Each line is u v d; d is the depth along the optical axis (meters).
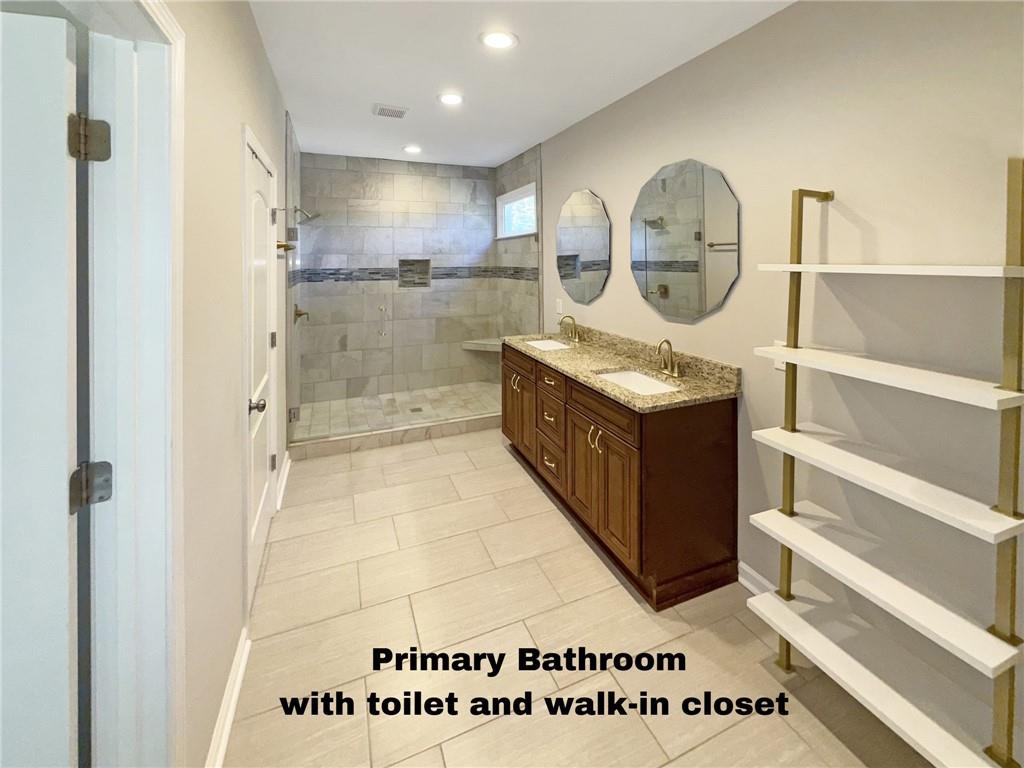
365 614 2.00
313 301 4.64
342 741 1.47
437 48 2.25
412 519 2.74
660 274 2.62
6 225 0.86
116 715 1.05
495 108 3.06
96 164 0.95
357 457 3.65
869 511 1.68
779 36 1.87
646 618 1.99
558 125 3.44
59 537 0.91
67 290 0.89
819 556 1.53
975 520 1.16
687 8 1.88
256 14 1.96
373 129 3.56
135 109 0.96
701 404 2.08
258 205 2.18
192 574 1.20
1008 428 1.17
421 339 5.12
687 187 2.38
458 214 5.06
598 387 2.25
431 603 2.06
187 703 1.17
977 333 1.35
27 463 0.89
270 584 2.18
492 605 2.05
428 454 3.71
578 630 1.92
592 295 3.30
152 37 0.95
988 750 1.22
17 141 0.85
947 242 1.41
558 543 2.50
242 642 1.78
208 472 1.34
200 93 1.22
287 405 3.43
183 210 1.07
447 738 1.48
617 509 2.19
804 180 1.81
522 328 4.60
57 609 0.92
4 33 0.84
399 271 4.93
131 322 0.99
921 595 1.35
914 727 1.29
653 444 2.01
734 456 2.19
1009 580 1.18
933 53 1.41
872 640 1.60
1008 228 1.11
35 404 0.89
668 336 2.60
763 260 2.00
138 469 1.02
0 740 0.91
